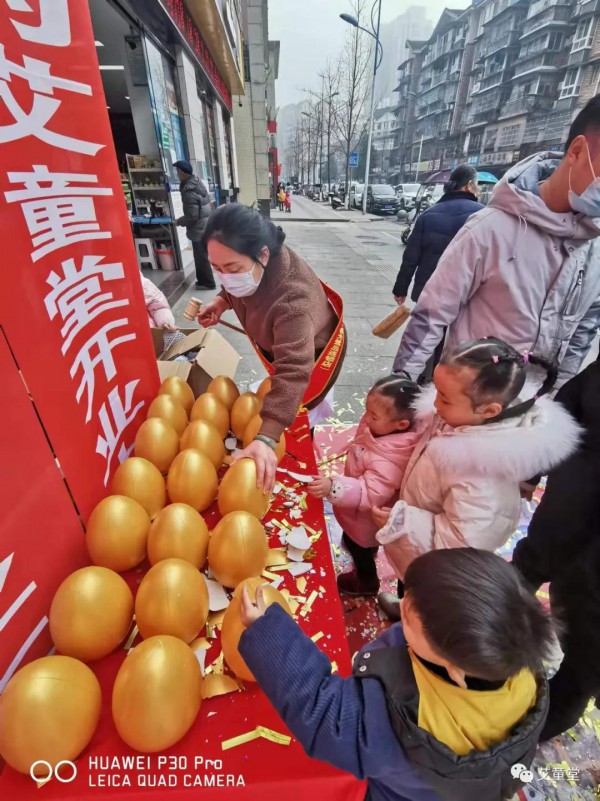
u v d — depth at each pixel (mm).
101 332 1036
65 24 829
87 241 955
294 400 1159
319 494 1207
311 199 34000
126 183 5891
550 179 1321
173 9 5207
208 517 1074
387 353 4125
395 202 18641
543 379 1235
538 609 665
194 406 1344
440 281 1520
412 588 683
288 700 656
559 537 1070
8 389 686
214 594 882
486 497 1006
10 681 624
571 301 1431
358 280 6895
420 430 1351
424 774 639
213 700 726
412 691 659
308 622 865
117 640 762
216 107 9492
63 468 850
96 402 1007
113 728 680
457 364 1010
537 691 709
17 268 713
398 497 1374
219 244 1209
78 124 897
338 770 644
